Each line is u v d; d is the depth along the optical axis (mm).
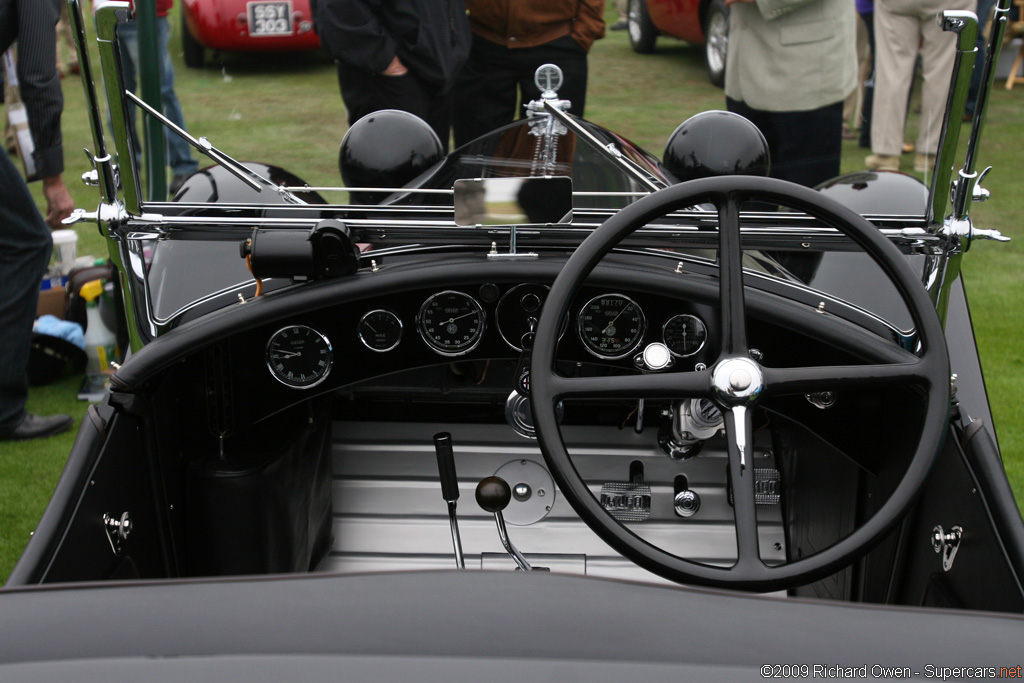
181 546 1889
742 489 1341
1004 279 4586
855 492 1933
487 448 2318
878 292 1882
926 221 1693
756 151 2127
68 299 3760
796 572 1294
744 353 1384
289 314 1669
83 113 5957
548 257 1734
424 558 2244
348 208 1743
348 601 951
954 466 1588
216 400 1881
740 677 857
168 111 3713
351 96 3637
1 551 2742
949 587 1554
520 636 902
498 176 2074
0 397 3270
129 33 4281
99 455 1553
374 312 1822
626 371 2174
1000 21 1465
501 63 3617
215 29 3562
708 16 3346
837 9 3143
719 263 1416
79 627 919
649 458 2273
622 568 2205
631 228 1419
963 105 1556
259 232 1660
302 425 2016
